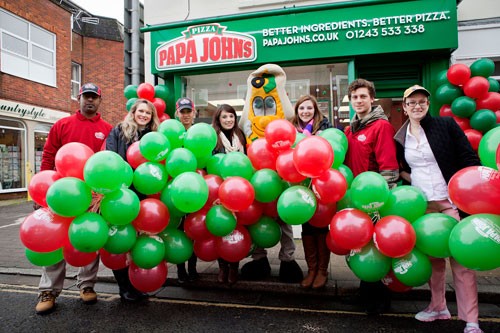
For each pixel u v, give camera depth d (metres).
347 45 5.25
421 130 2.66
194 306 3.08
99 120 3.43
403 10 5.07
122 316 2.88
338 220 2.31
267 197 2.55
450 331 2.51
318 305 3.06
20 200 10.73
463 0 5.36
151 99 5.30
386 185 2.28
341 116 5.68
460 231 1.93
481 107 4.50
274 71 4.38
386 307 2.83
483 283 3.28
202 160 2.87
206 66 5.71
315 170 2.21
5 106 10.39
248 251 2.76
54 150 3.26
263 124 4.26
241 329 2.62
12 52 10.86
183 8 6.20
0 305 3.17
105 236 2.26
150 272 2.59
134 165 2.76
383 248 2.17
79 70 15.54
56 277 3.02
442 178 2.59
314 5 5.32
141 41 6.75
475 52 5.38
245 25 5.59
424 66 5.39
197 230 2.66
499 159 1.79
